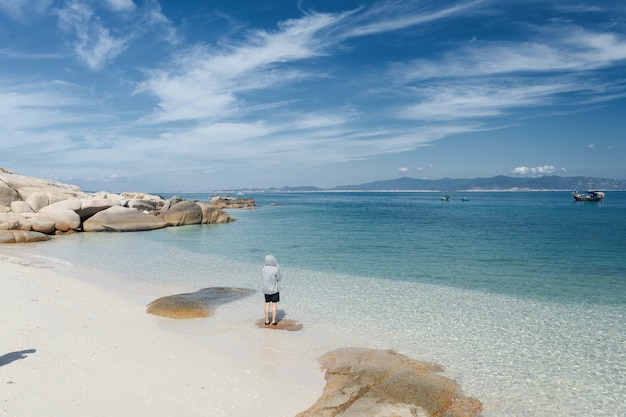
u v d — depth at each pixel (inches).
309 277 778.2
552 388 338.0
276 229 1680.6
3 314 467.2
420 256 1019.3
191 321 491.2
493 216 2512.3
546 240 1296.8
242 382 328.5
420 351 413.7
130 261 921.5
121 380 319.6
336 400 291.4
